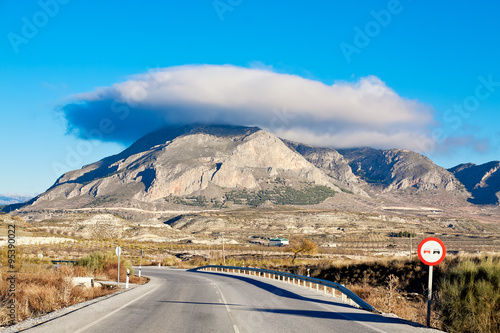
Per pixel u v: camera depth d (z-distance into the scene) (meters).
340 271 40.06
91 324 11.68
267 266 65.56
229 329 11.06
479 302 10.98
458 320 11.11
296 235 196.75
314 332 10.66
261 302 18.25
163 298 20.03
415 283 29.69
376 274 34.97
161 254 112.44
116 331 10.61
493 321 10.78
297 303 17.84
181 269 70.00
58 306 15.86
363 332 10.64
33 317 13.49
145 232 171.12
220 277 43.41
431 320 12.84
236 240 180.12
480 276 11.66
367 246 141.88
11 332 10.64
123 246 116.19
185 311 14.88
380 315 14.00
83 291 20.41
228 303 17.81
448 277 12.45
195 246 138.88
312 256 96.06
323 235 194.75
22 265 26.09
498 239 182.75
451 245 142.00
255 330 10.94
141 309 15.36
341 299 19.91
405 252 116.62
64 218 165.38
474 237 198.88
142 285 30.38
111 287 27.94
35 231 109.94
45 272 22.86
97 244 111.69
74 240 109.81
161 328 11.12
